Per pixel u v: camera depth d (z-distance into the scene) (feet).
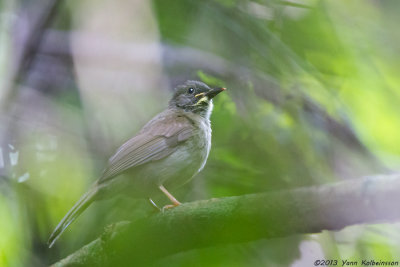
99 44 43.60
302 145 41.57
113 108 42.86
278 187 38.93
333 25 43.65
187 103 36.78
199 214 25.29
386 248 37.09
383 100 45.80
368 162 43.60
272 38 42.65
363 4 47.52
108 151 41.86
